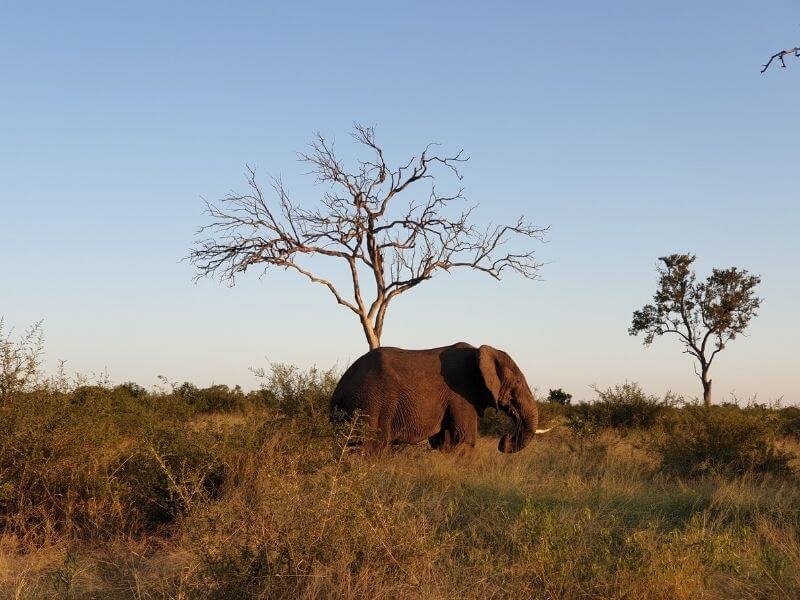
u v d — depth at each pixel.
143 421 10.04
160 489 8.64
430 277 22.42
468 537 7.63
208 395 23.30
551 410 22.67
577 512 8.24
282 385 15.99
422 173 22.34
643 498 9.69
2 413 8.67
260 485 8.47
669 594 5.94
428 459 12.20
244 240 21.72
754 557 6.80
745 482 11.59
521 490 9.80
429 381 13.26
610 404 20.84
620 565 6.32
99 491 8.44
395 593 5.68
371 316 22.23
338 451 9.84
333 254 21.97
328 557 5.84
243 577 5.55
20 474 8.39
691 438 13.41
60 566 6.89
